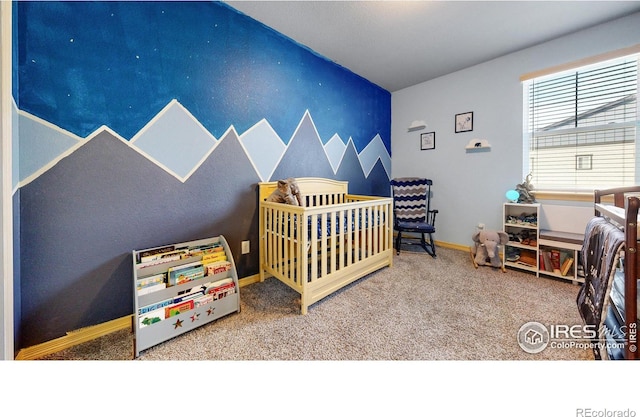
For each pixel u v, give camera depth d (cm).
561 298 190
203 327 157
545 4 195
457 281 226
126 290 160
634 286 93
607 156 229
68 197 138
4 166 102
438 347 136
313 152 277
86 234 145
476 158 309
